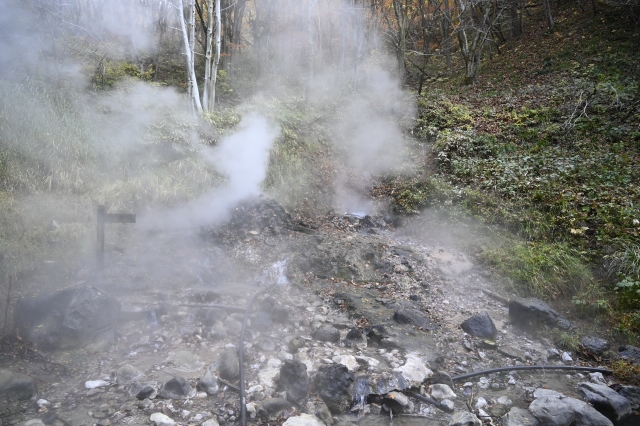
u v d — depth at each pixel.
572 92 12.45
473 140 10.62
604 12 18.34
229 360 3.81
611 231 6.91
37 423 3.05
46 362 3.88
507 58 18.95
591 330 5.47
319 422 3.22
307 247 6.93
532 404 3.67
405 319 4.97
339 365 3.64
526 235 7.42
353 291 5.89
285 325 4.81
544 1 19.67
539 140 10.47
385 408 3.53
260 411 3.26
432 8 21.84
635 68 13.06
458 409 3.62
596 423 3.47
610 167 8.75
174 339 4.37
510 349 4.74
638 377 4.39
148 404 3.33
